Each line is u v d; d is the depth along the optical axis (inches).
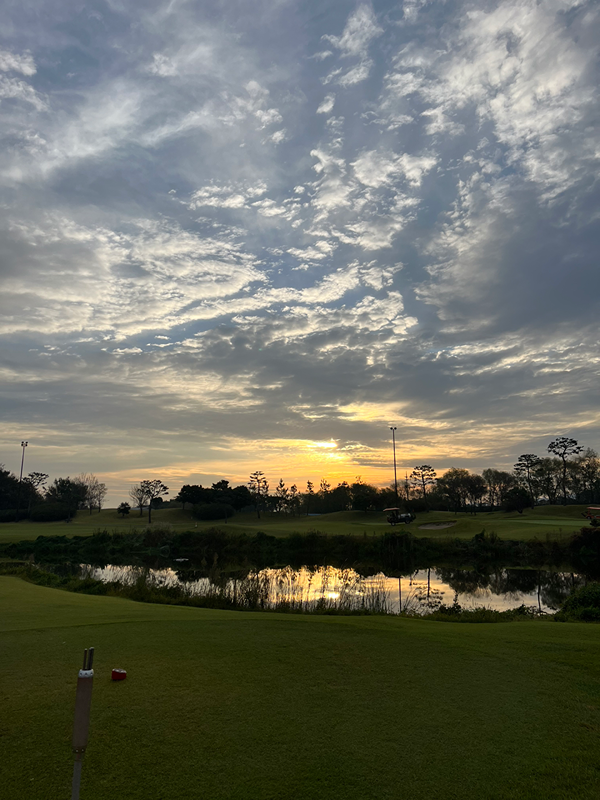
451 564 1483.8
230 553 1795.0
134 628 390.3
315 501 4630.9
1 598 577.0
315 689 264.8
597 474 3939.5
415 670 298.2
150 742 205.3
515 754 201.5
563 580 1128.8
